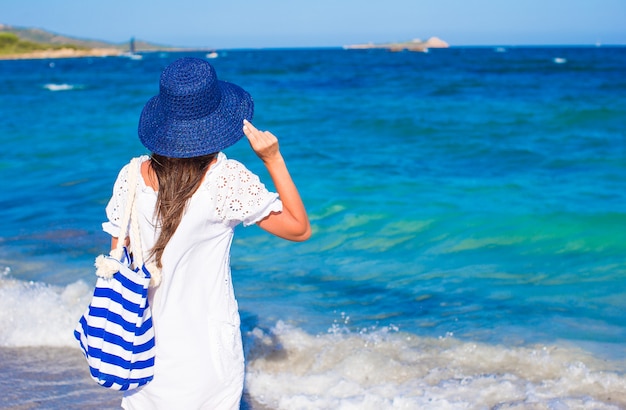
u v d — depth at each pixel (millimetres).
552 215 7418
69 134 14992
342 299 5223
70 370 4066
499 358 4062
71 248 6570
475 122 15477
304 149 12430
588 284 5477
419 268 5988
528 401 3521
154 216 2240
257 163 11055
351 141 13344
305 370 3977
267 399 3645
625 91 22781
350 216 7586
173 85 2146
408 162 10984
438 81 31422
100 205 8383
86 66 76438
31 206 8383
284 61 74500
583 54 94125
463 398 3574
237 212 2242
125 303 2197
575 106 17797
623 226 6953
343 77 37375
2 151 12664
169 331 2301
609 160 10680
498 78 32812
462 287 5480
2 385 3875
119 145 13359
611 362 3996
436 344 4305
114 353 2207
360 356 4047
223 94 2273
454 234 6914
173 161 2203
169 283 2281
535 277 5699
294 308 5000
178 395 2330
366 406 3490
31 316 4699
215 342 2340
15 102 23969
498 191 8750
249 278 5738
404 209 7824
